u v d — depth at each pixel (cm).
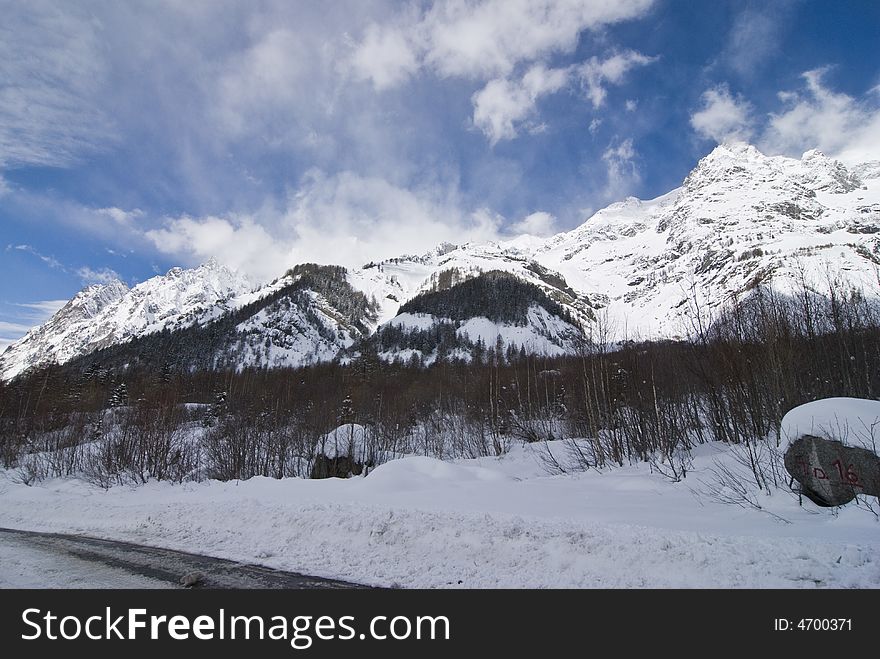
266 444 2986
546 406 3681
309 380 7025
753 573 593
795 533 692
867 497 770
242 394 5072
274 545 916
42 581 763
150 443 2595
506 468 2234
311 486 1443
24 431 3522
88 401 4459
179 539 1008
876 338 1698
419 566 752
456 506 1004
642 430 1880
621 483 1291
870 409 838
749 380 1611
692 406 2067
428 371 7900
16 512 1401
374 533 888
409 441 3778
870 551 588
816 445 848
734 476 1129
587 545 721
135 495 1638
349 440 2675
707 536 683
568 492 1184
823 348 1731
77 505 1406
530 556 728
